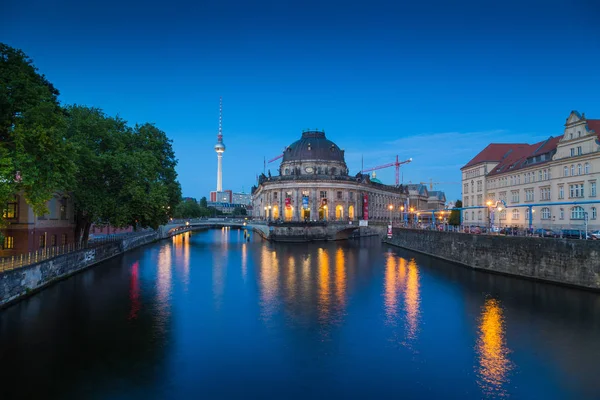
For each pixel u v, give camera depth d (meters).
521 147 96.25
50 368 24.33
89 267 58.69
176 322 33.00
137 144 69.88
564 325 32.09
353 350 27.45
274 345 28.27
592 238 47.34
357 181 135.88
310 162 137.62
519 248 50.19
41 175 33.12
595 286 41.53
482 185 95.62
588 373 24.05
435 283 48.34
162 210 70.94
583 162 63.16
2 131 33.94
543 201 73.19
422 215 192.62
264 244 106.25
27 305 37.12
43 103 33.53
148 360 25.62
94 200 54.53
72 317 33.84
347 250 89.25
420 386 22.62
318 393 21.84
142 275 53.91
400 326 32.28
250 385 22.64
